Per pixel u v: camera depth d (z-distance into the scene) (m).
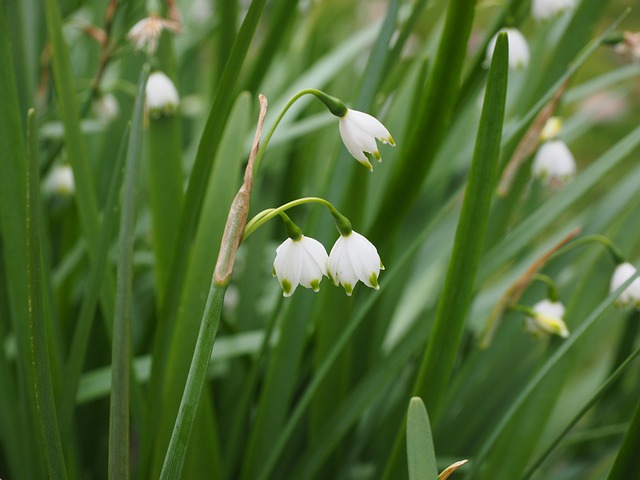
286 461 0.73
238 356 0.74
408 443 0.56
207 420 0.67
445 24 0.64
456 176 0.91
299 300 0.68
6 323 0.74
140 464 0.67
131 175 0.60
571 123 1.06
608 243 0.67
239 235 0.55
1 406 0.67
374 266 0.56
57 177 0.78
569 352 0.69
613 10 2.37
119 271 0.59
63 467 0.59
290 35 1.06
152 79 0.68
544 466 0.82
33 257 0.56
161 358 0.66
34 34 0.80
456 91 0.65
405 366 0.77
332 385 0.71
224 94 0.60
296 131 0.78
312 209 0.69
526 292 0.74
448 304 0.62
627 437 0.59
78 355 0.64
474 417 0.75
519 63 0.70
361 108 0.67
